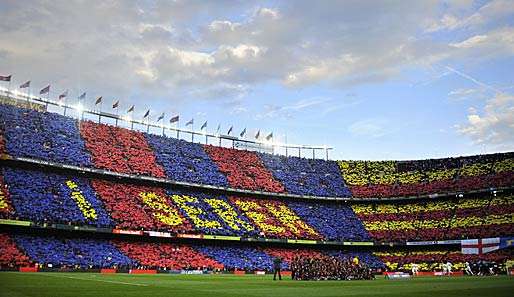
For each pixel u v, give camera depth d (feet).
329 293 106.93
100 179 309.22
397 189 401.29
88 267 233.55
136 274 217.56
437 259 333.42
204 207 328.90
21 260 219.20
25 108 318.24
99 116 367.86
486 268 275.59
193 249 295.48
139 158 334.85
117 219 269.64
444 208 377.71
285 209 372.38
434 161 422.00
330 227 362.12
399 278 214.07
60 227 243.40
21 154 269.44
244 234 311.68
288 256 323.37
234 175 374.84
